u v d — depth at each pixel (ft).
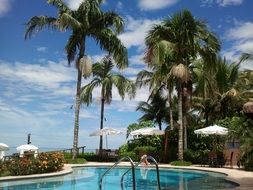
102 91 111.45
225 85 114.01
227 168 69.97
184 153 86.43
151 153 91.30
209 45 84.58
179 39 84.53
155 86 105.91
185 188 45.14
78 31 90.07
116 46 91.20
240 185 42.24
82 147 100.68
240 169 66.80
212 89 93.81
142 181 55.21
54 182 52.26
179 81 84.84
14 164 54.60
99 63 115.75
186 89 91.30
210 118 122.31
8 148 73.15
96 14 89.76
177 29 83.66
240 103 110.11
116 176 62.69
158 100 146.20
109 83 110.42
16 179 50.47
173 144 95.25
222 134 78.89
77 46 90.94
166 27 84.79
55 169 61.16
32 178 52.75
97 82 112.68
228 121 92.84
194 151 87.81
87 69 86.99
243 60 89.20
